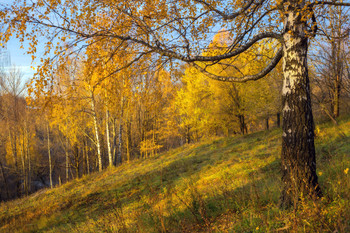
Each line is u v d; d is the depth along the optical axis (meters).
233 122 18.73
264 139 13.23
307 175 3.65
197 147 16.94
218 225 3.78
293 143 3.79
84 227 6.23
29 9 4.28
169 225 4.24
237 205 4.19
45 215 9.66
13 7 4.32
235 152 11.95
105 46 5.45
